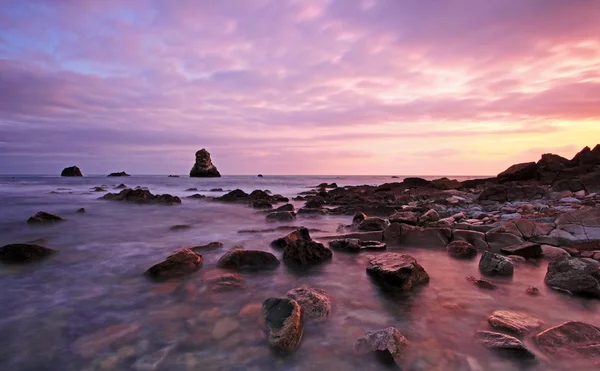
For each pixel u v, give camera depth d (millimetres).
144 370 3846
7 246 8281
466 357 4047
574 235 8766
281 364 4012
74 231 13000
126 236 12055
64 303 5746
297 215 17953
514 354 3951
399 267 6574
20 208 20453
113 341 4465
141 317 5199
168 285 6621
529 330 4555
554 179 24953
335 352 4238
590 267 6125
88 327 4867
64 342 4449
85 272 7504
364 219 12539
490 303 5734
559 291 6121
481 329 4754
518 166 29312
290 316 4625
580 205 14609
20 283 6734
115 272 7508
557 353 3998
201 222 15922
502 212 14594
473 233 9641
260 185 62344
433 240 9820
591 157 26125
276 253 9320
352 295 6199
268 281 6973
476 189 28391
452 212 15641
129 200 25047
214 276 7020
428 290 6406
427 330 4770
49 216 15078
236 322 5023
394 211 17328
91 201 25438
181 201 26734
